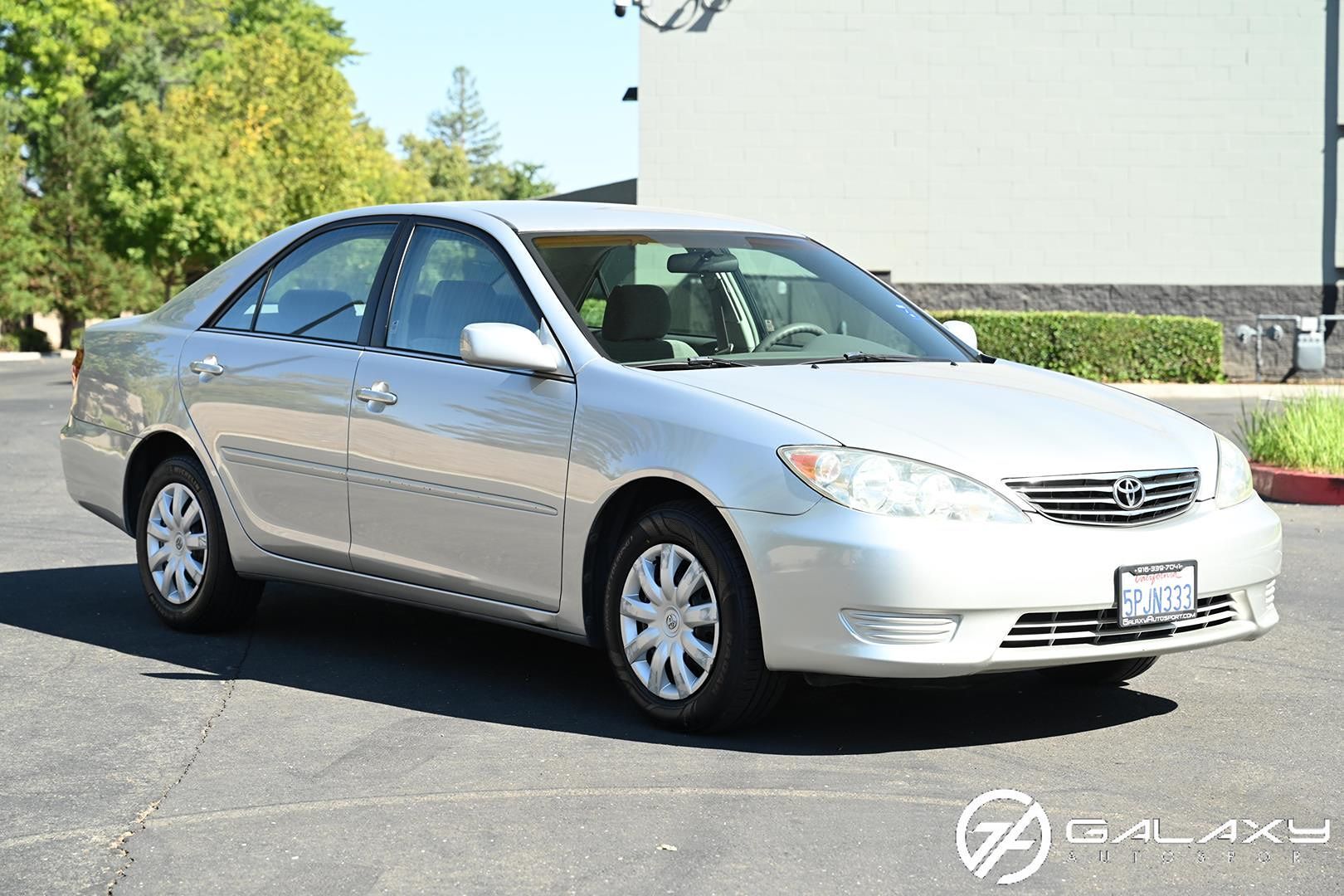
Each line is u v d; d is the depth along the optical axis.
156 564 6.83
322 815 4.29
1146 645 4.96
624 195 26.12
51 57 54.28
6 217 42.25
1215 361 22.25
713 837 4.09
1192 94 23.22
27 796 4.47
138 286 46.28
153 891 3.72
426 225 6.17
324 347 6.22
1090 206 23.34
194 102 45.78
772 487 4.82
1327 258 23.33
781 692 5.00
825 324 6.20
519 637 6.74
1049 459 4.92
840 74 23.23
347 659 6.27
